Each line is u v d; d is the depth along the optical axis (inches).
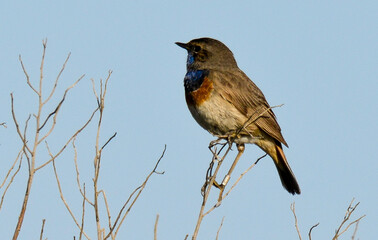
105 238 291.3
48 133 297.9
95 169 301.6
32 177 288.2
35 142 292.8
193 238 309.1
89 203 299.3
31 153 291.3
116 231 293.7
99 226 295.4
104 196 303.3
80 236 294.5
